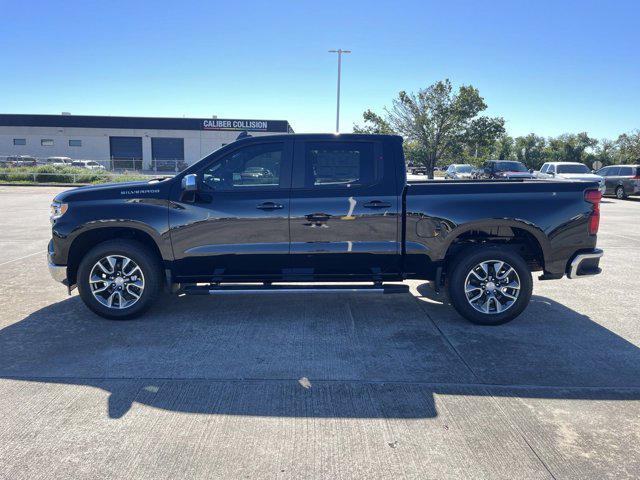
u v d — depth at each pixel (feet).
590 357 14.79
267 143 17.40
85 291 17.48
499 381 13.20
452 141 98.78
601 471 9.51
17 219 47.19
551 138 171.32
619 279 24.64
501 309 17.38
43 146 168.45
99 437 10.59
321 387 12.84
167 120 166.71
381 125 101.76
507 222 16.94
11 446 10.27
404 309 19.38
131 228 17.56
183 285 18.78
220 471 9.47
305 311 19.11
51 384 12.98
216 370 13.83
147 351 15.15
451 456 9.96
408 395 12.42
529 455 10.01
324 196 17.10
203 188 17.39
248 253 17.30
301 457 9.91
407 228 17.13
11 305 19.77
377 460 9.81
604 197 83.46
